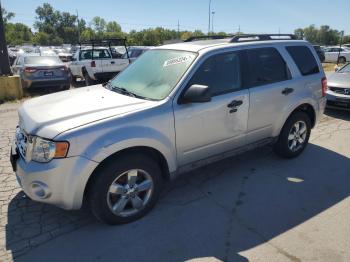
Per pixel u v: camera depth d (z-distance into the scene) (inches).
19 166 123.1
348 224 133.6
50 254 117.0
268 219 137.4
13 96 404.8
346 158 201.6
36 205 147.5
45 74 448.5
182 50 156.6
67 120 120.4
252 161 195.6
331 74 335.3
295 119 189.8
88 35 3764.8
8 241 123.6
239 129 162.6
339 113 314.8
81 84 585.6
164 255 116.3
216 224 133.8
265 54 173.8
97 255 116.6
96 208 125.5
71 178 115.6
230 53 158.2
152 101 136.2
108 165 123.8
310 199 153.3
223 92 153.1
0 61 419.8
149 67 160.4
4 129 262.5
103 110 127.9
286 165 190.5
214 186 165.8
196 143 147.1
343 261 112.7
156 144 131.3
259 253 116.8
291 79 183.3
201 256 115.6
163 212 142.3
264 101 168.9
